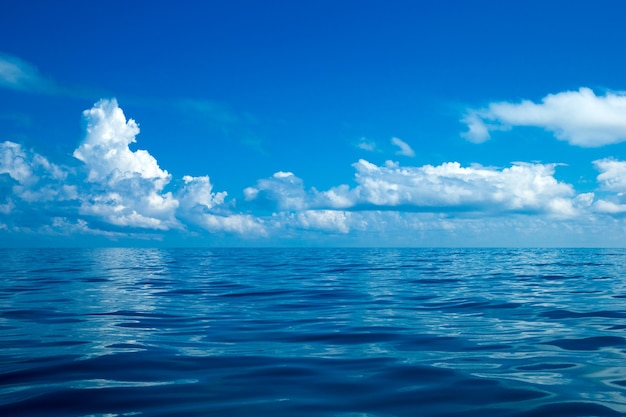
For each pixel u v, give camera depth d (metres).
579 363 8.50
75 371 7.98
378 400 6.59
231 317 13.92
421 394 6.84
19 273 31.91
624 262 47.81
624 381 7.41
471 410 6.19
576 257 63.12
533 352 9.36
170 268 38.25
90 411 6.14
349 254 79.81
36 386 7.16
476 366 8.34
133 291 20.77
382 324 12.70
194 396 6.74
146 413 6.07
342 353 9.40
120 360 8.73
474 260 53.84
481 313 14.52
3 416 5.96
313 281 26.05
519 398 6.63
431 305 16.41
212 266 41.28
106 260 54.47
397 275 30.42
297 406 6.35
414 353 9.37
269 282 25.47
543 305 16.09
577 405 6.32
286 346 10.04
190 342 10.39
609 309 15.05
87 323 12.71
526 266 40.50
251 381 7.50
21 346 9.84
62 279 27.03
